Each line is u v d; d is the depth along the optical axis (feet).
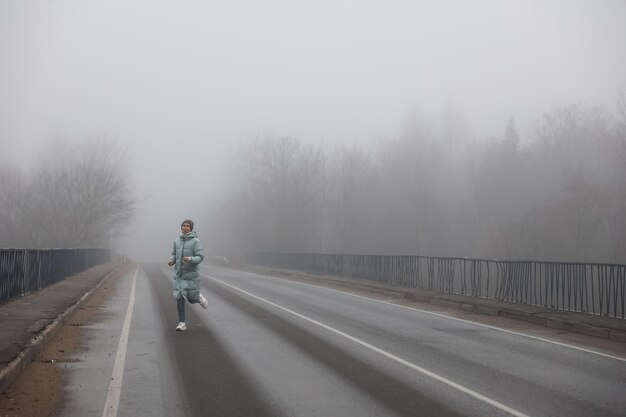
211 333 35.17
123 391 21.33
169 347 30.32
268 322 40.60
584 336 37.32
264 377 23.73
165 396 20.70
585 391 22.08
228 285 79.25
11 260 46.60
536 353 30.27
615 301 43.24
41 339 28.96
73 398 20.34
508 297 56.34
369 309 51.24
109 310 47.09
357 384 22.67
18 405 19.36
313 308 50.62
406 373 24.71
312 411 18.97
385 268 83.15
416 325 40.70
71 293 54.65
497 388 22.31
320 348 30.50
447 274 68.08
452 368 25.89
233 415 18.49
